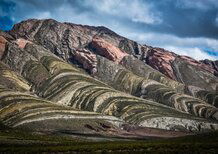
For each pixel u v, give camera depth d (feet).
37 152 415.44
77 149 428.97
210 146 385.09
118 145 456.45
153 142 509.76
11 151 418.51
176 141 500.74
